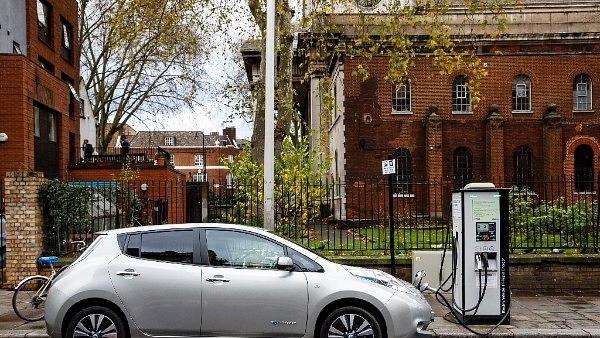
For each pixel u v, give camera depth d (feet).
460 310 31.30
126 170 69.36
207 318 24.53
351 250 45.52
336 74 110.01
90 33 132.57
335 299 24.50
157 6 70.49
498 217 31.22
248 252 25.39
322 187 51.13
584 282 41.22
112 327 24.70
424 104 105.09
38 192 42.57
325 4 60.03
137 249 25.34
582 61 107.04
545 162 105.81
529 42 106.42
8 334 29.55
